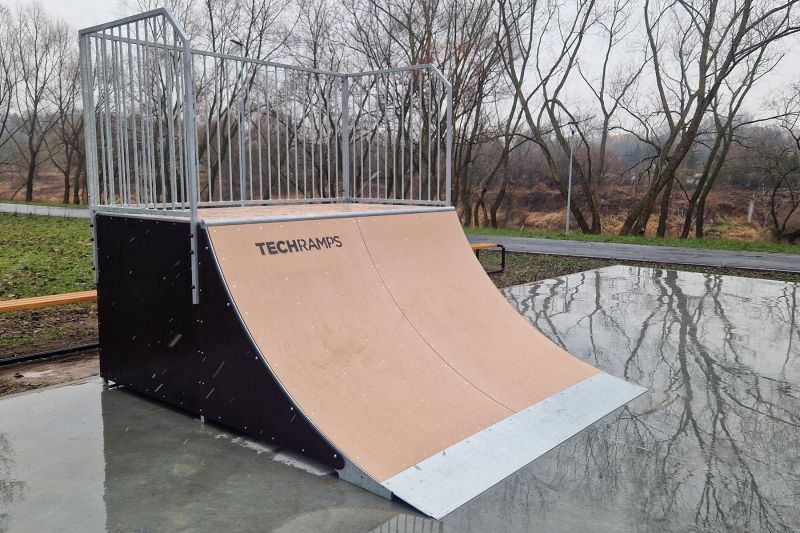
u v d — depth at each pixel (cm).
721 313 654
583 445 307
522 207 3941
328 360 312
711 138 2786
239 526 225
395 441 281
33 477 264
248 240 325
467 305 418
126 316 372
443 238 457
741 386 406
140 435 313
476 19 2225
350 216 390
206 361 321
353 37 2258
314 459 276
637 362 462
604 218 3653
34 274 845
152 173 354
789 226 2986
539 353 408
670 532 226
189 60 304
